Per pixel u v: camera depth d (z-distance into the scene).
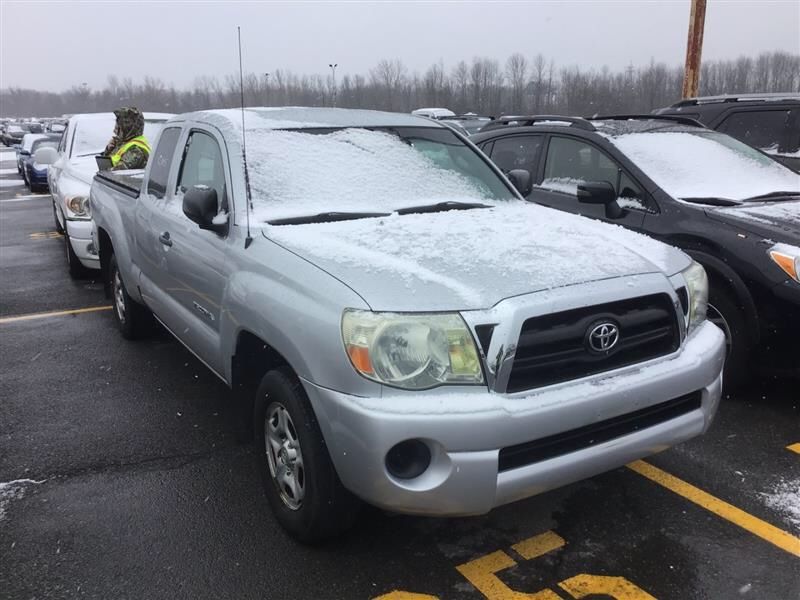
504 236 3.21
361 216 3.57
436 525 3.17
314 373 2.60
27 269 9.10
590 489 3.46
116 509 3.30
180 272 4.01
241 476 3.61
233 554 2.95
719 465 3.67
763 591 2.69
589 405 2.58
